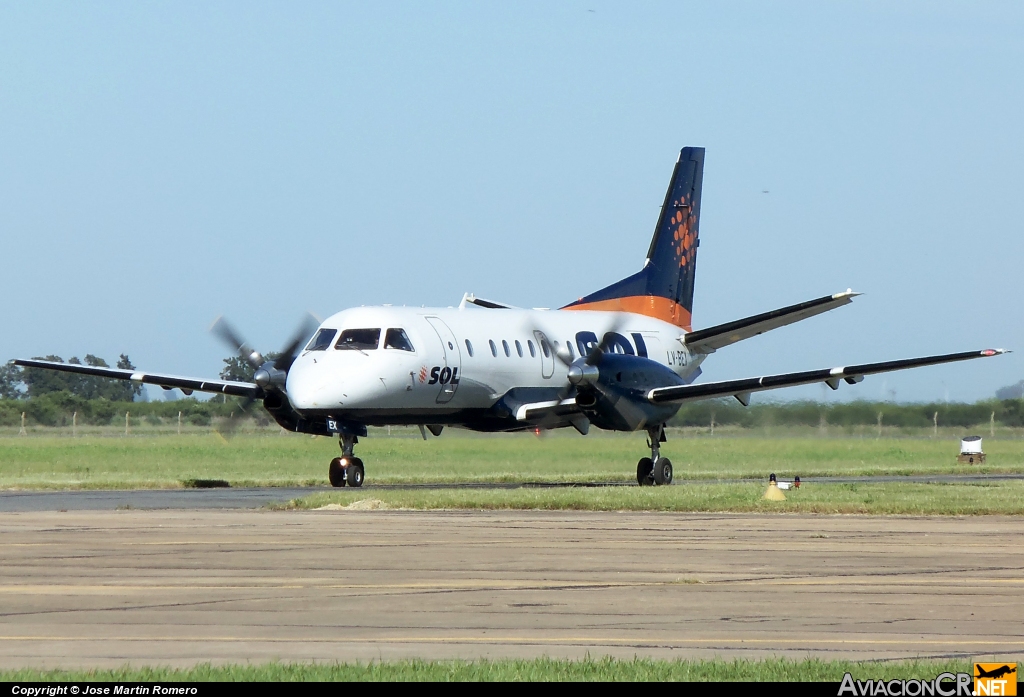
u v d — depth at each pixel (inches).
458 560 2258.9
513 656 1487.5
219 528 2787.9
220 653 1498.5
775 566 2197.3
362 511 3309.5
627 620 1707.7
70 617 1707.7
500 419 4685.0
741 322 5182.1
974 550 2429.9
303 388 4111.7
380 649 1528.1
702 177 5684.1
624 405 4362.7
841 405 7608.3
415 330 4333.2
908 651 1517.0
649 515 3216.0
